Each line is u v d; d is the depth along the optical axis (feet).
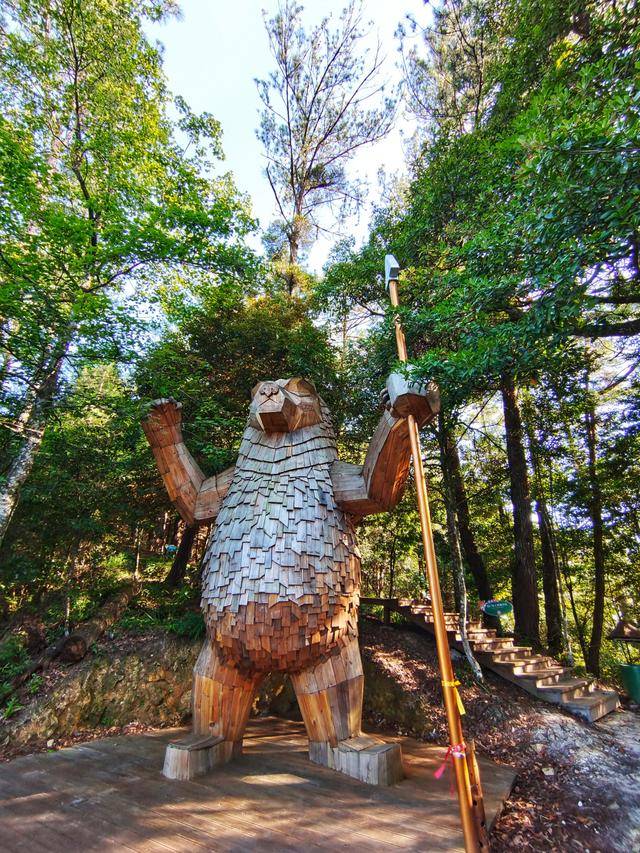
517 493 22.72
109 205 15.66
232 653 9.57
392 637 17.85
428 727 13.15
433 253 16.20
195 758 9.32
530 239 8.27
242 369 19.53
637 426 21.54
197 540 26.73
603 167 6.63
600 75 7.84
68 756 10.54
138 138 18.58
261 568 9.13
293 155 29.53
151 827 7.45
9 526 15.92
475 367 9.27
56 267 14.23
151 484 19.11
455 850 6.75
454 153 16.78
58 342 14.07
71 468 16.44
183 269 17.49
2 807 8.15
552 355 12.57
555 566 23.31
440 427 18.29
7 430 15.16
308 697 9.83
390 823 7.53
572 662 20.18
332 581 9.37
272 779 9.14
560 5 14.83
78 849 6.89
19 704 12.01
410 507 24.30
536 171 7.27
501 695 14.69
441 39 24.04
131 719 12.81
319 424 11.00
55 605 15.92
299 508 9.68
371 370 18.69
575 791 9.48
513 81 16.57
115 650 14.21
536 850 7.39
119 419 15.30
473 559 25.18
